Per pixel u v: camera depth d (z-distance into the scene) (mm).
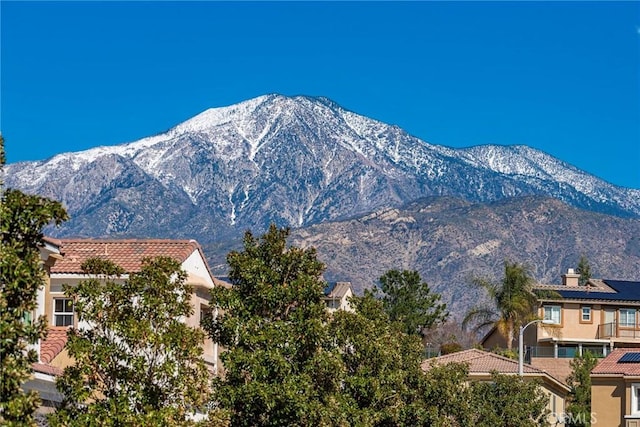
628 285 148625
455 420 72500
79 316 40281
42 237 32438
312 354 50438
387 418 58500
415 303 137125
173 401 39344
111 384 39688
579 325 142250
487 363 104062
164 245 62625
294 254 52938
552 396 105875
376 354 57250
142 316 40250
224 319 51062
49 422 38250
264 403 48531
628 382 101875
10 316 30484
